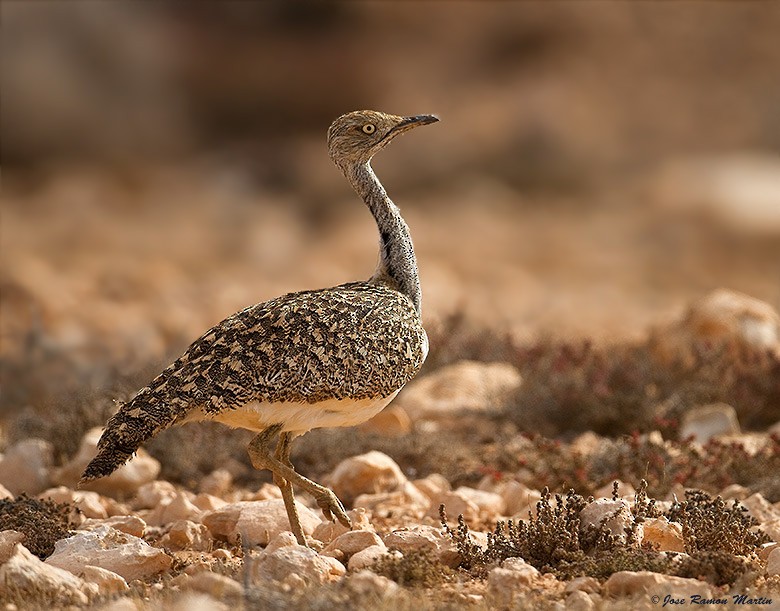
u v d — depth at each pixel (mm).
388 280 10586
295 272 33594
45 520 10359
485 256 36312
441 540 9633
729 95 53750
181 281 31469
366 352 9359
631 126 52062
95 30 51375
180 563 9609
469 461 13484
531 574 8766
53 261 34062
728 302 16531
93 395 14562
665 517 10180
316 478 13023
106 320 24156
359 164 10781
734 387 14898
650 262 35719
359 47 57000
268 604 7820
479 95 54719
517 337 20547
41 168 49062
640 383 14844
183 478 13258
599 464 12508
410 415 15266
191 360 9312
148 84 52625
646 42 56219
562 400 14617
